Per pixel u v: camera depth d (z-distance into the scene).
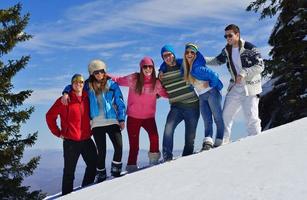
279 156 4.63
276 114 14.27
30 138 15.40
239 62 7.03
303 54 13.87
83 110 7.06
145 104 7.27
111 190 5.36
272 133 6.00
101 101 7.06
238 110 7.24
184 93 7.16
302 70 14.05
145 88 7.22
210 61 7.45
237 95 7.12
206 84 7.16
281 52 14.48
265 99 14.70
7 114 15.21
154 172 5.69
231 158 5.16
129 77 7.30
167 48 7.15
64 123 7.02
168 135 7.16
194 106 7.16
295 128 5.84
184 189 4.42
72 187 6.97
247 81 7.05
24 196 15.09
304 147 4.70
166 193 4.46
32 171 15.23
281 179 3.89
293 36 14.12
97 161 7.15
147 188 4.88
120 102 7.20
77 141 6.98
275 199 3.50
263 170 4.29
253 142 5.73
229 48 7.11
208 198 3.94
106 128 7.05
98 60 7.07
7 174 15.04
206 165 5.18
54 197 7.04
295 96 13.62
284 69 13.91
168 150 7.12
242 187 3.96
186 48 7.05
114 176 7.08
